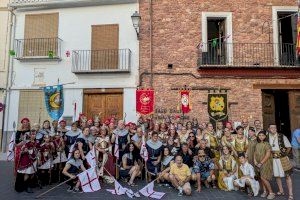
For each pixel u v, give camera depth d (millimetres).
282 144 7453
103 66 14328
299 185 8633
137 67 14148
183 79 13945
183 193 7645
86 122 9852
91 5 14883
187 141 9125
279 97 14469
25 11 15336
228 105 13648
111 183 8758
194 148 8953
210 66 13531
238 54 13953
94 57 14461
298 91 13859
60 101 14023
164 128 10375
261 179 7598
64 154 8938
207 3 14398
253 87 13750
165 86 13938
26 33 15188
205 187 8414
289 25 14656
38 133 8617
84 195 7449
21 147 7836
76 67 14445
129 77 14156
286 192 7879
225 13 14281
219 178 8312
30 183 8016
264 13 14297
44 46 14859
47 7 15133
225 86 13781
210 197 7355
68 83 14453
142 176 9352
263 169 7332
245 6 14336
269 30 14188
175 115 13695
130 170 8867
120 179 9188
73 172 8094
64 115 14250
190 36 14219
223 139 8945
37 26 15141
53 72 14703
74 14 14969
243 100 13680
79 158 8297
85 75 14406
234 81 13805
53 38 14828
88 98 14469
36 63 14859
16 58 14758
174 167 7949
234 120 13555
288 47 14102
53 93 14086
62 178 8938
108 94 14344
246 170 7734
